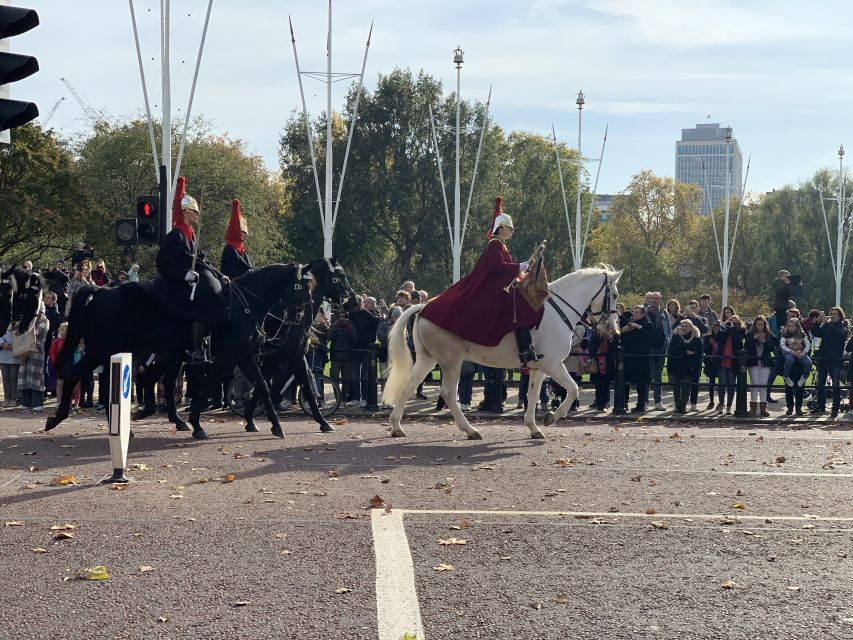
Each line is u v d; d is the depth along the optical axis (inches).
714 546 329.4
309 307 619.8
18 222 2030.0
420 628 247.3
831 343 780.6
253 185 2399.1
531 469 482.3
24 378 743.1
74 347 578.6
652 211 3759.8
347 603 266.2
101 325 568.1
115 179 2321.6
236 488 423.2
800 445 588.4
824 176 3176.7
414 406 802.2
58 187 2112.5
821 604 268.8
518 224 3051.2
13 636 241.4
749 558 315.3
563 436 616.7
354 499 401.1
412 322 614.2
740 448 570.3
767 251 3174.2
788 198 3157.0
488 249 590.2
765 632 247.0
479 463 499.5
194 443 563.2
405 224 2635.3
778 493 426.0
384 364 901.8
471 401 812.0
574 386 594.9
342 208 2519.7
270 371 634.8
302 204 2593.5
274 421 595.8
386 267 2413.9
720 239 3545.8
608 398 798.5
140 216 741.9
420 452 537.3
